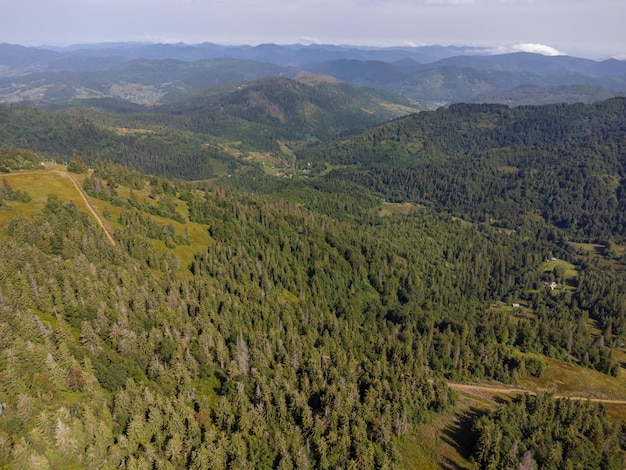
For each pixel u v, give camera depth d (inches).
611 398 5767.7
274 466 3481.8
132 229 6392.7
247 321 5536.4
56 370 3152.1
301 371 4729.3
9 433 2632.9
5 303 3572.8
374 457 3784.5
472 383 5703.7
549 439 4271.7
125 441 3056.1
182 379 3902.6
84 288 4301.2
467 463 4116.6
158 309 4734.3
